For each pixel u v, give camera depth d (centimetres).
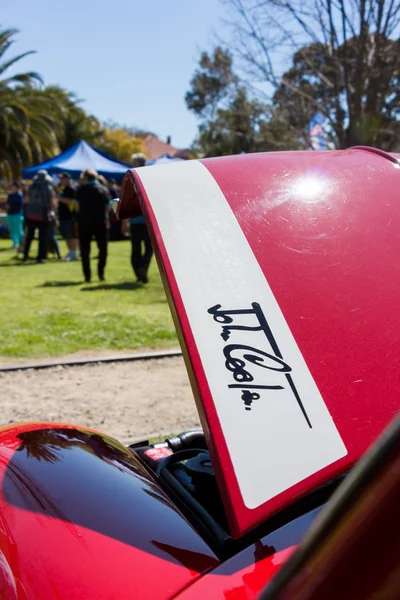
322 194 133
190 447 179
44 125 3519
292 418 97
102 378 487
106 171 1859
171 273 113
